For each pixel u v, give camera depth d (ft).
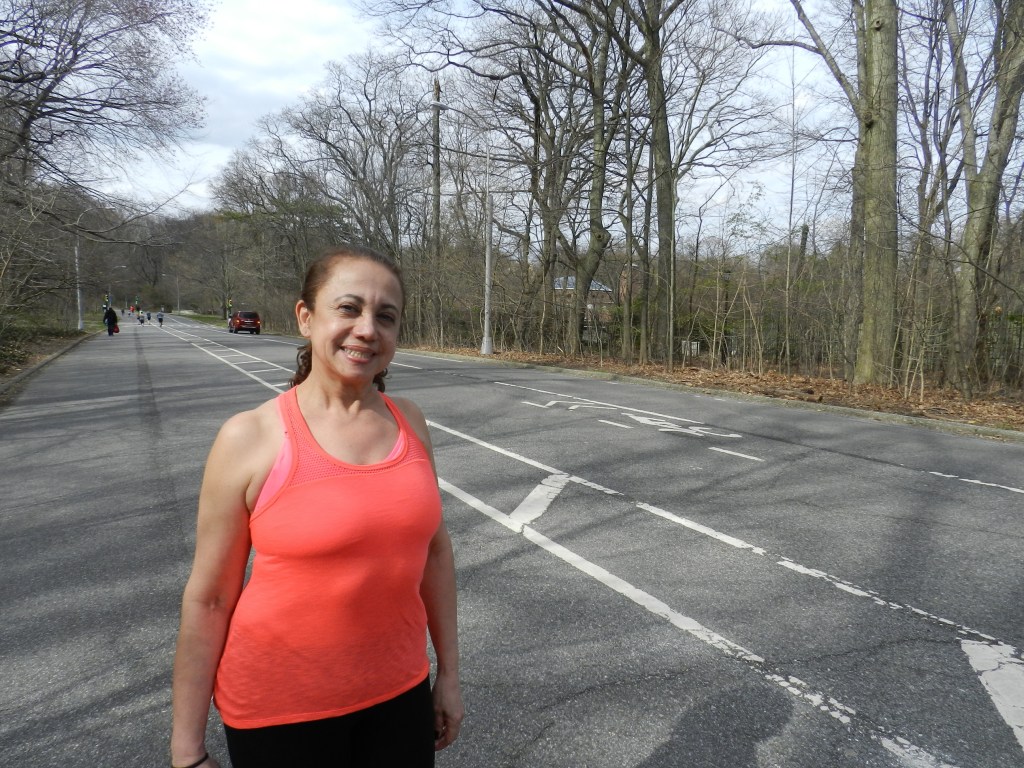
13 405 41.60
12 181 63.36
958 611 13.70
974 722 9.93
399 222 123.24
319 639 4.73
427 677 5.39
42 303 91.81
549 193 81.41
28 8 60.18
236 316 174.09
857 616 13.38
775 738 9.48
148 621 12.82
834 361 65.98
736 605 13.78
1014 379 50.90
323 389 5.10
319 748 4.80
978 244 48.37
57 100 65.72
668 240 74.95
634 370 66.28
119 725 9.66
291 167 133.08
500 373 64.08
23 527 18.25
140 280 336.08
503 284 94.73
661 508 20.35
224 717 4.87
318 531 4.63
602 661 11.48
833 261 67.21
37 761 8.87
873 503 21.38
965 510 20.84
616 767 8.87
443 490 22.00
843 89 54.60
